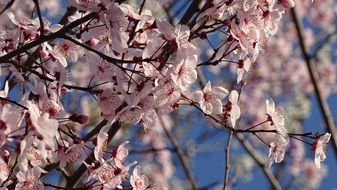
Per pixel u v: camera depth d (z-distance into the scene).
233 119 3.92
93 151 3.78
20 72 3.86
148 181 3.99
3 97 3.36
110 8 3.55
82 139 3.80
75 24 3.58
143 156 11.06
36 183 3.61
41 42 3.61
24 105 3.35
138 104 3.65
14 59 4.18
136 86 3.58
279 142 4.07
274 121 4.06
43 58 4.18
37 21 4.13
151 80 3.56
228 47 3.78
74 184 4.50
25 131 3.04
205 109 3.83
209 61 3.78
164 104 3.64
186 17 4.14
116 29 3.58
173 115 10.79
